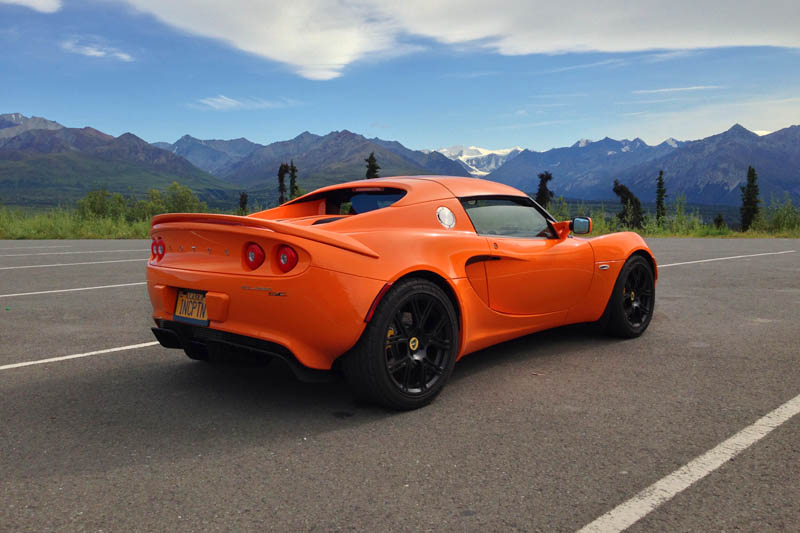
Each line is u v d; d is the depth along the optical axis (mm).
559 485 2150
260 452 2482
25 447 2545
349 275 2789
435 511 1976
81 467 2344
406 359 2979
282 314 2748
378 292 2832
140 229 20219
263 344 2850
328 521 1919
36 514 1975
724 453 2402
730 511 1944
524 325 3805
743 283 7344
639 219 24266
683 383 3367
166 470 2314
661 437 2584
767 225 22656
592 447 2490
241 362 3164
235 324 2904
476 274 3398
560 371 3654
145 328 4953
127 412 2982
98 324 5102
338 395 3248
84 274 8492
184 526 1894
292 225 2775
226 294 2889
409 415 2926
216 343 3057
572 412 2926
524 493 2094
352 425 2793
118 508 2016
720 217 25016
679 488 2111
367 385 2883
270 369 3787
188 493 2121
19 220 19656
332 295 2744
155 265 3312
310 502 2047
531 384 3400
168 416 2926
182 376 3615
